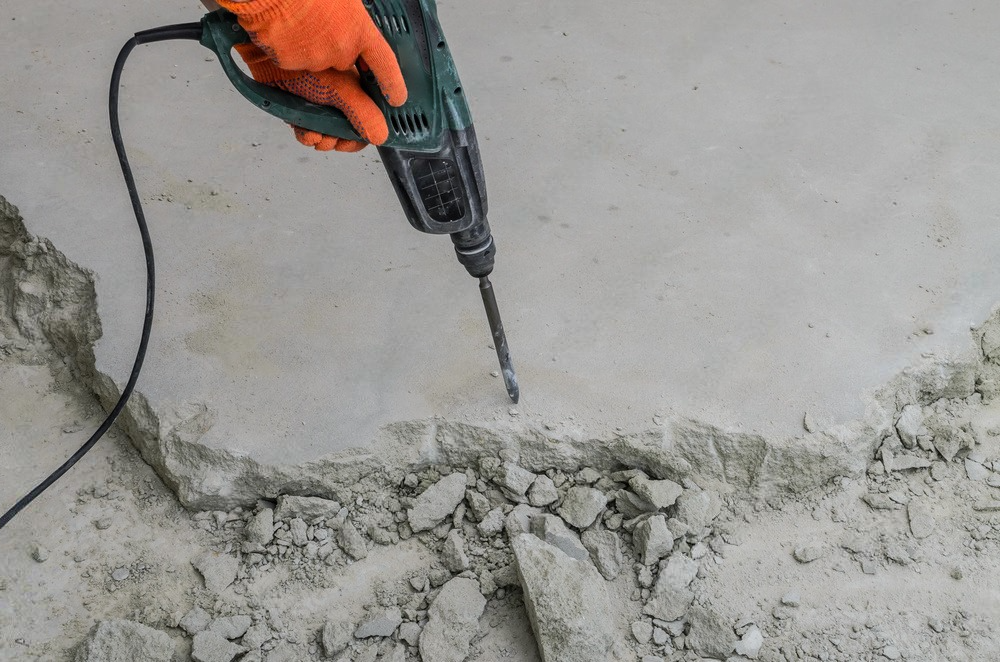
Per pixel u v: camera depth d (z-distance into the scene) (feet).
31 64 13.09
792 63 12.98
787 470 8.66
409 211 7.48
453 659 7.80
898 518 8.69
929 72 12.75
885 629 7.97
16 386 9.96
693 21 13.89
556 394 8.95
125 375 9.25
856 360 9.12
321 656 8.00
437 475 8.89
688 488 8.66
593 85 12.69
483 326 9.62
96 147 11.74
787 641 7.93
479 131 12.00
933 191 10.91
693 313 9.63
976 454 9.08
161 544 8.73
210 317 9.78
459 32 13.80
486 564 8.45
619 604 8.23
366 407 8.93
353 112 6.50
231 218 10.89
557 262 10.22
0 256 10.87
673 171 11.32
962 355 9.23
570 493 8.63
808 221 10.60
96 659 7.63
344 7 5.91
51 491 9.06
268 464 8.57
